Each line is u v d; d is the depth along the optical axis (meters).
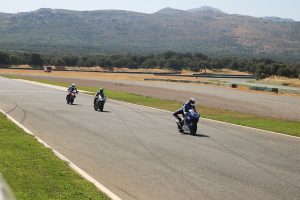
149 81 120.75
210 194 14.23
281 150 23.53
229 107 52.03
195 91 82.19
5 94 57.09
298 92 83.75
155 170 17.50
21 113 36.53
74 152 20.67
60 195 12.09
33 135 24.11
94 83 102.06
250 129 32.28
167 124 33.44
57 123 31.36
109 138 25.47
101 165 18.05
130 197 13.52
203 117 40.03
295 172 18.12
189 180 16.03
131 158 19.80
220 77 174.12
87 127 29.94
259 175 17.28
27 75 133.62
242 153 22.11
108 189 14.33
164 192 14.27
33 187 12.70
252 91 90.00
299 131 31.83
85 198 12.05
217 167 18.47
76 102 50.34
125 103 52.72
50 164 16.34
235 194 14.35
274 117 42.88
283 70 154.88
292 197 14.29
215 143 25.05
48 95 58.66
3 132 24.16
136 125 32.03
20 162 16.11
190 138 26.61
